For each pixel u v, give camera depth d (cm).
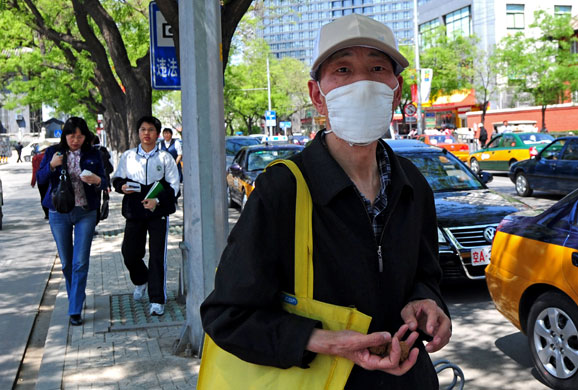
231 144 2052
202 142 462
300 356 151
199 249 474
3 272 878
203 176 466
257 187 165
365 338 150
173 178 613
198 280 479
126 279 790
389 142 983
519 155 1997
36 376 500
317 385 155
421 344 181
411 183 181
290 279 162
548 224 441
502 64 4081
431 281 185
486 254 658
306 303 159
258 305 157
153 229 612
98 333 559
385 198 172
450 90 4497
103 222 1341
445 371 473
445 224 673
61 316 616
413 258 174
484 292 696
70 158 575
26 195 2156
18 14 1681
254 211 160
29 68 2531
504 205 724
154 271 610
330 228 162
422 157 878
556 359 427
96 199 585
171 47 771
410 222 174
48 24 1728
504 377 457
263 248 159
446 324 168
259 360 155
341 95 165
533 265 441
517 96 4184
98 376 453
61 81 2650
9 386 473
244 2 749
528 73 3881
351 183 163
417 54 3409
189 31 458
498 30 5253
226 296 158
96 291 727
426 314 169
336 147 174
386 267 167
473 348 522
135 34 2111
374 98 165
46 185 583
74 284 583
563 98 3975
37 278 837
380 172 176
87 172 558
